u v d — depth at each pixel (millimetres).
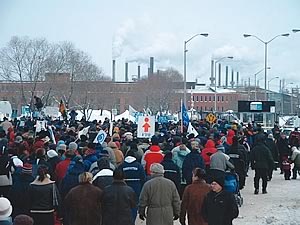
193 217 11461
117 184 10844
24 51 83438
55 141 20484
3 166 13531
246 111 54188
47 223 11180
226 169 16141
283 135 29219
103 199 10758
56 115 52844
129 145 17547
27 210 11438
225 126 33562
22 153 15227
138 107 113625
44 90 82625
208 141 18750
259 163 22031
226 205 10391
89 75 90062
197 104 146000
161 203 11180
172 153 16812
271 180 26984
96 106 91375
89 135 22016
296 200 20422
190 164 16000
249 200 20391
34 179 12000
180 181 15562
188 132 25078
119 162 15688
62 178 13180
